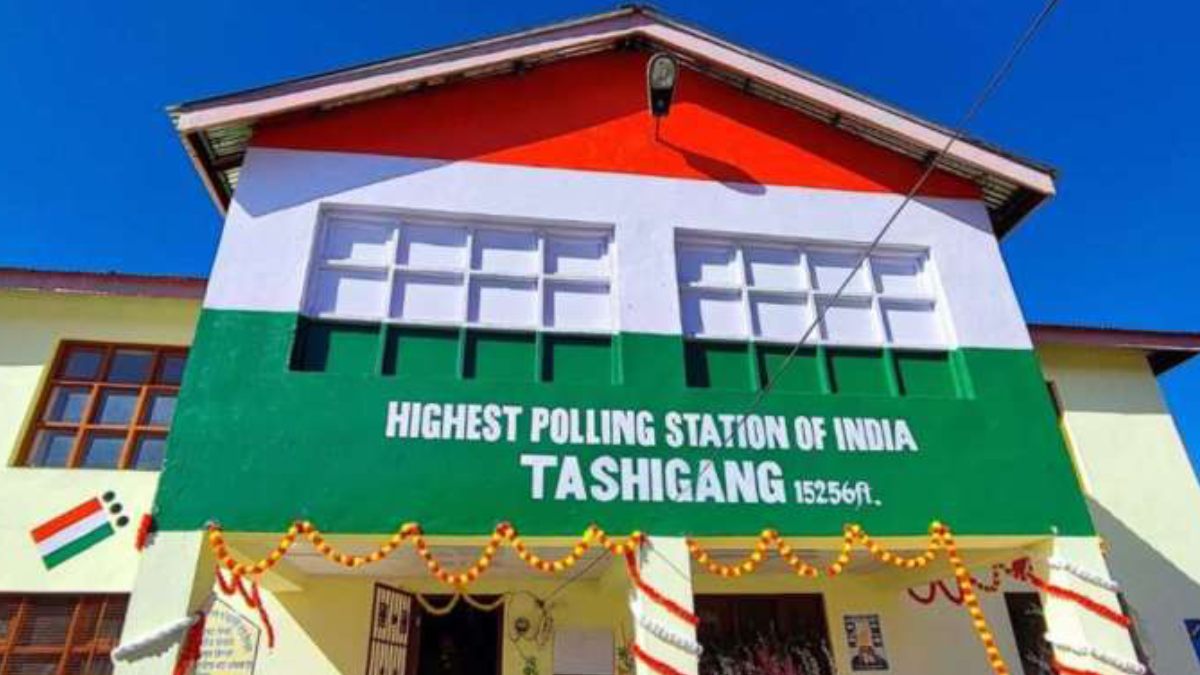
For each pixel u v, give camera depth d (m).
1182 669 7.79
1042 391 6.44
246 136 6.52
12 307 7.86
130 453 7.48
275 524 4.99
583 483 5.46
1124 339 9.23
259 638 6.89
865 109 7.12
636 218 6.69
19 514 6.98
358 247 6.37
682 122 7.24
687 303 6.61
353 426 5.40
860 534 5.59
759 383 6.34
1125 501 8.59
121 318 8.02
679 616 5.12
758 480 5.68
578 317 6.36
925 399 6.25
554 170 6.79
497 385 5.74
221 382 5.42
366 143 6.59
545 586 7.45
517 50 6.99
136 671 4.46
